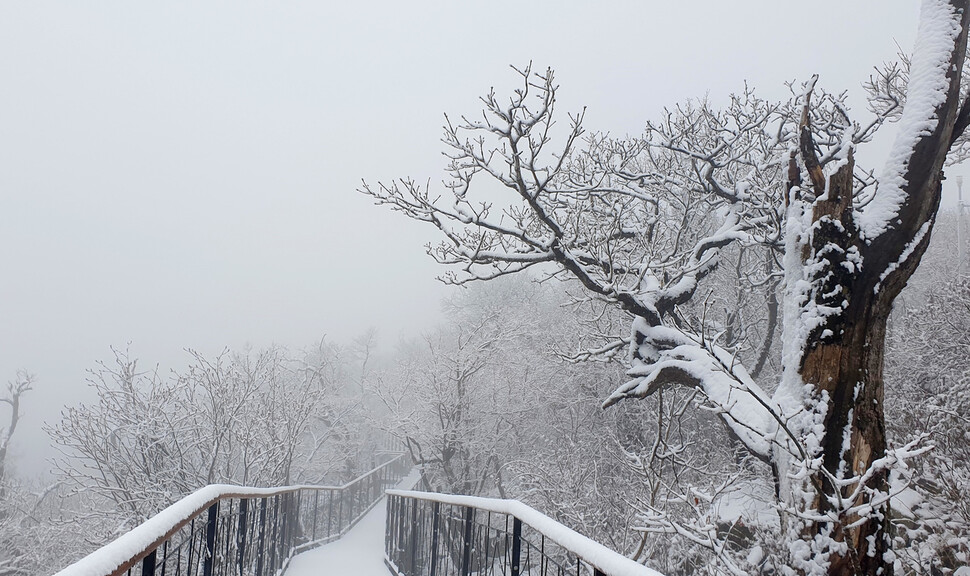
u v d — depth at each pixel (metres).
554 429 18.91
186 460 14.47
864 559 5.48
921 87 6.32
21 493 18.64
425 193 9.66
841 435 5.85
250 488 5.82
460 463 21.73
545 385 19.05
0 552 15.62
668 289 10.09
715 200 12.73
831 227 6.26
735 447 12.09
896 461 4.76
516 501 4.30
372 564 10.86
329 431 23.69
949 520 6.77
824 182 6.55
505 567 4.45
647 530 6.23
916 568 6.18
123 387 14.05
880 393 6.03
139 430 13.40
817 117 11.69
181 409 14.65
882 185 6.34
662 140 12.19
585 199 12.27
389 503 11.90
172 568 8.62
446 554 7.87
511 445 19.86
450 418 19.95
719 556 5.70
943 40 6.33
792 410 6.01
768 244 10.35
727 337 14.66
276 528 8.44
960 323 10.83
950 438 7.51
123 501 13.16
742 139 12.94
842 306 6.09
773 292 13.49
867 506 4.90
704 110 12.36
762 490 9.66
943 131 6.15
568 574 3.17
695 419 15.24
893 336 12.41
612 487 13.12
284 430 16.44
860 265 6.13
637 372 9.02
